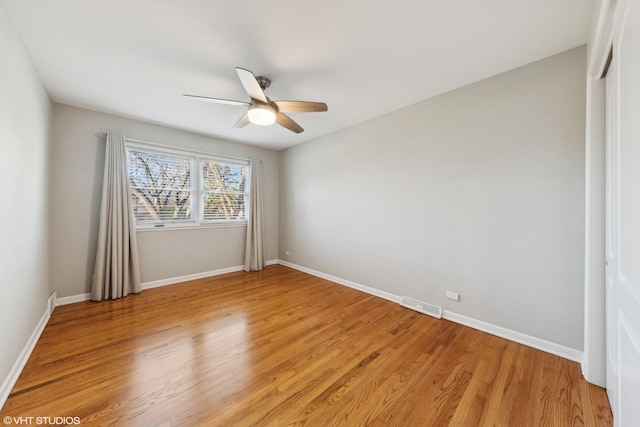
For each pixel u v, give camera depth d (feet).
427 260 8.83
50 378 5.27
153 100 8.74
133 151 10.71
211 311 8.83
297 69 6.86
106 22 5.11
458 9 4.80
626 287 3.51
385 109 9.57
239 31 5.39
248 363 5.90
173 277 12.00
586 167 5.31
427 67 6.77
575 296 6.01
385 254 10.18
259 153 15.11
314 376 5.47
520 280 6.82
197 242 12.75
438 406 4.68
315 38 5.63
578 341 5.99
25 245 5.94
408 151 9.30
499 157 7.12
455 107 7.99
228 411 4.51
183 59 6.40
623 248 3.65
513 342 6.88
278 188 16.21
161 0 4.56
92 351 6.30
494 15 4.95
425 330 7.57
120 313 8.55
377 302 9.80
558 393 4.98
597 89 5.08
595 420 4.36
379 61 6.50
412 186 9.21
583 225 5.89
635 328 3.19
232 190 14.08
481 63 6.59
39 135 7.10
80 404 4.59
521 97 6.72
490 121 7.27
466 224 7.82
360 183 11.14
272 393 4.96
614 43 3.86
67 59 6.37
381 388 5.13
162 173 11.59
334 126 11.53
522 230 6.76
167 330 7.43
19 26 5.17
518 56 6.28
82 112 9.48
